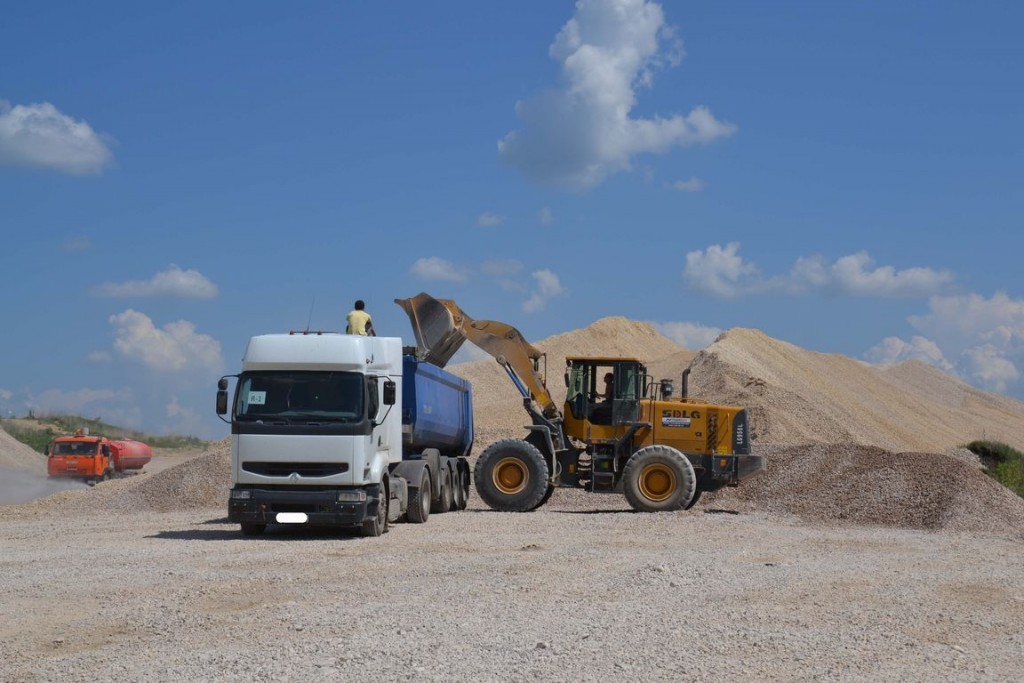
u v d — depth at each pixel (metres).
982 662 8.46
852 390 52.28
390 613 10.05
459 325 23.64
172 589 11.47
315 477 16.31
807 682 7.67
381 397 17.41
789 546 16.44
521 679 7.61
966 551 16.50
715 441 23.11
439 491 21.30
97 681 7.46
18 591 11.40
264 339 16.78
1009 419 63.03
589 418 23.39
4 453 50.75
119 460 46.06
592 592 11.44
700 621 9.84
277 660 8.07
